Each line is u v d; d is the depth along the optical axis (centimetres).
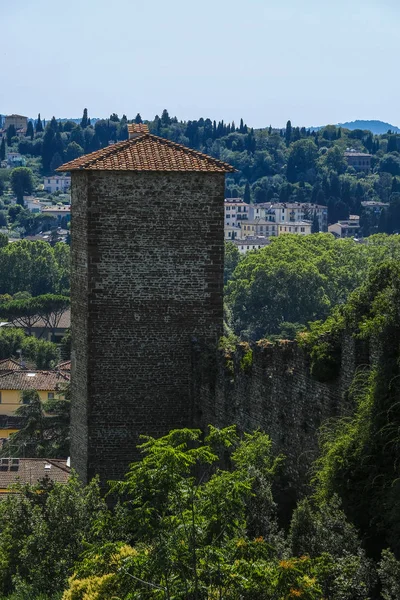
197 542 6381
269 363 9969
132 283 11844
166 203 11812
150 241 11831
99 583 6944
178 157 12006
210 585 6272
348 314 8525
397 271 8444
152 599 6306
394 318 7800
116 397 11919
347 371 8400
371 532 7400
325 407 8731
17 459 17825
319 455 8638
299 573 6203
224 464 10625
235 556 6356
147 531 6378
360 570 6631
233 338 11806
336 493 7500
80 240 12050
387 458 7531
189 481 6531
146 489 6425
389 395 7631
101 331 11862
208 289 11912
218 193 11856
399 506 7119
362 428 7738
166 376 11931
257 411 10138
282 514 8781
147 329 11888
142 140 12300
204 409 11550
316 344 8869
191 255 11881
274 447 9681
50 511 9231
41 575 8912
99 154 12056
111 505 11862
